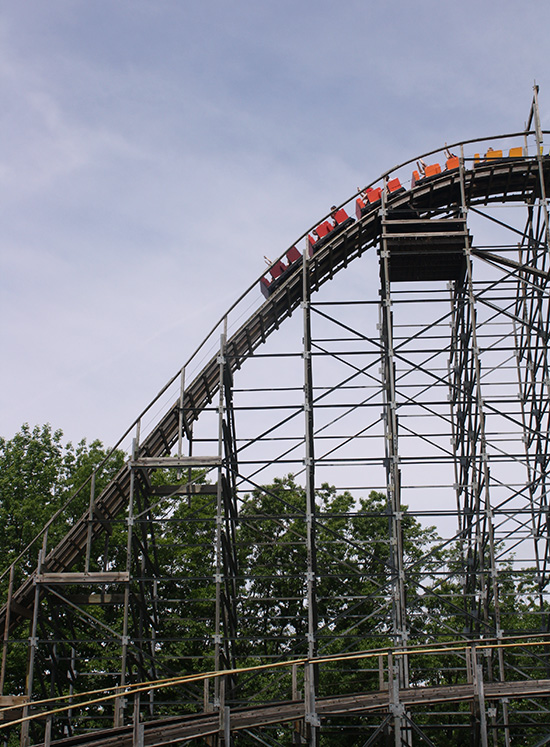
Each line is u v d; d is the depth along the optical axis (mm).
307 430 31547
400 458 31469
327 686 41938
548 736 22797
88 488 44938
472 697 21781
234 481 33188
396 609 33656
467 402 32969
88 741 20141
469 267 32812
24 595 30234
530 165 34094
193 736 20656
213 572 46188
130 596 30578
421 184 34500
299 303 35750
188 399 32844
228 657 31953
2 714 27547
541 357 35188
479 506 32594
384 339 34688
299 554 48062
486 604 31453
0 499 44656
